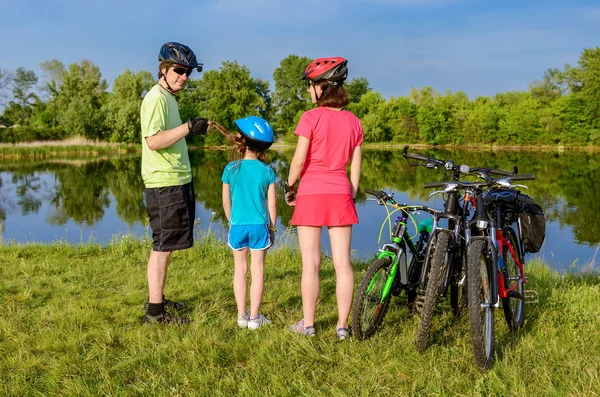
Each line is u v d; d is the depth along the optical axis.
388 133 77.56
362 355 3.32
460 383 2.96
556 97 78.06
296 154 3.50
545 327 3.77
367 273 3.52
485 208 3.63
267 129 3.85
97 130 61.91
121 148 55.31
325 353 3.38
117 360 3.31
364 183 24.61
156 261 3.89
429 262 3.59
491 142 69.50
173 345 3.46
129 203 18.45
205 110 69.00
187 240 3.91
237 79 68.06
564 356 3.27
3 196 20.44
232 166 3.85
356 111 80.38
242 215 3.82
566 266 8.76
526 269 6.27
